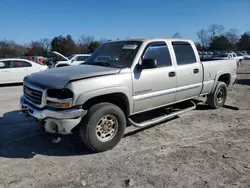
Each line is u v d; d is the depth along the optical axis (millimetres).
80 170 3539
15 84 13188
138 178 3312
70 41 70250
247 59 51469
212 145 4375
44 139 4676
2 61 12633
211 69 6164
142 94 4531
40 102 3822
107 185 3164
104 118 4020
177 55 5301
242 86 11750
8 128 5285
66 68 4469
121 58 4621
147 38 4941
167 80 4934
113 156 3965
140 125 4605
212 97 6559
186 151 4129
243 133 4973
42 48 67438
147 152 4098
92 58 5184
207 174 3396
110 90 3986
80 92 3672
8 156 3982
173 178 3307
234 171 3475
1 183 3209
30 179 3309
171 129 5199
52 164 3719
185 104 6098
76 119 3691
